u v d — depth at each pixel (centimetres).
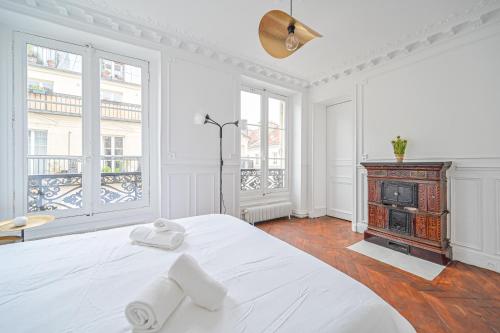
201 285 74
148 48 257
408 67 282
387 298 171
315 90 414
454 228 240
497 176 216
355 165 339
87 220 240
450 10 217
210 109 305
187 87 286
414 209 248
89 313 71
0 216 203
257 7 216
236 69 331
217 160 312
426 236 239
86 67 239
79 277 92
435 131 257
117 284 87
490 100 220
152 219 278
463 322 145
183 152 284
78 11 215
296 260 107
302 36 154
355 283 89
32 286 85
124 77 263
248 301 76
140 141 273
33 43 216
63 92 229
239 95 334
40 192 219
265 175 405
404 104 285
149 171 278
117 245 127
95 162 245
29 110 214
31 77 215
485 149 222
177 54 278
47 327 64
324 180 437
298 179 426
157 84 279
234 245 126
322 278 91
